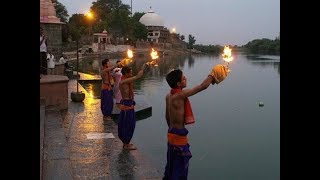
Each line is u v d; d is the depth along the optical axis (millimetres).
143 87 24484
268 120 13773
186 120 4488
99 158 6773
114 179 5734
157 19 120125
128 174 5969
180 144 4492
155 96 20000
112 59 60562
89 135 8484
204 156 8992
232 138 10875
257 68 51000
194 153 9266
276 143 10195
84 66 42000
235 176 7434
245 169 7910
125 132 7316
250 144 10180
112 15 87375
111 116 10977
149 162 6672
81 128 9172
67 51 62250
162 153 9125
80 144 7719
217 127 12469
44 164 5863
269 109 16500
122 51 77750
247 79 33125
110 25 86812
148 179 5773
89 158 6762
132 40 90562
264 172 7770
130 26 90062
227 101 19031
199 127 12492
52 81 11242
